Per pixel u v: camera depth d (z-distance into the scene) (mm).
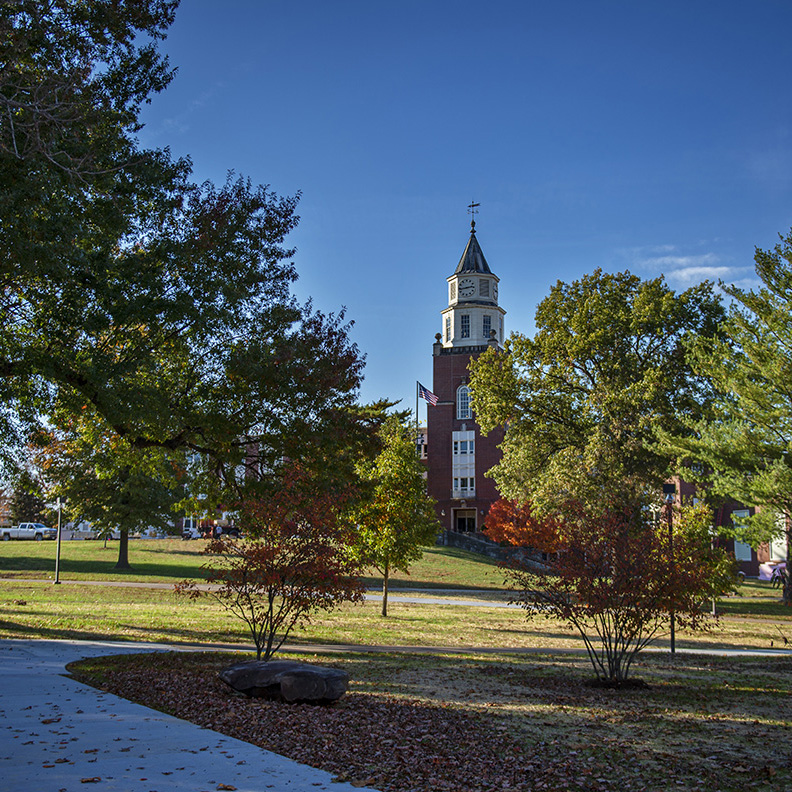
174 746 7613
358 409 24234
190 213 19844
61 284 16953
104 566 45906
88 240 17594
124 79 17969
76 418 22719
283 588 13461
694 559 15531
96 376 16781
